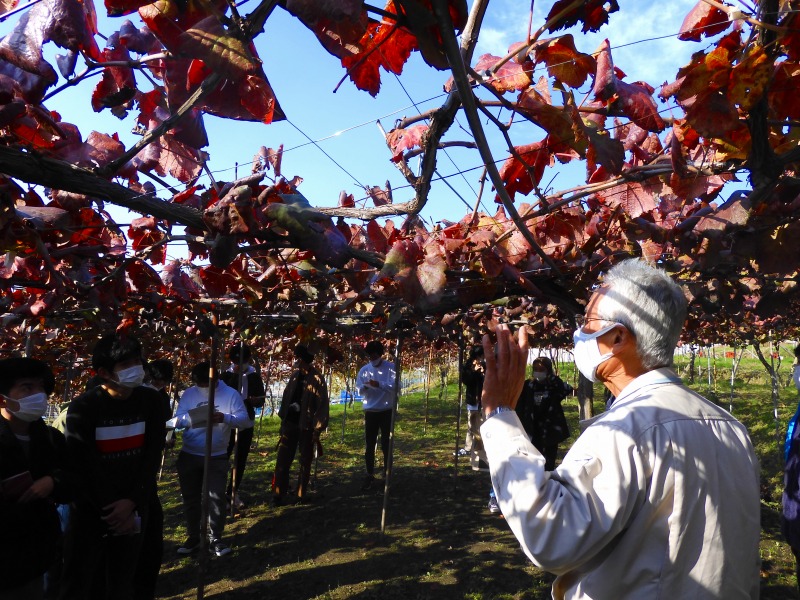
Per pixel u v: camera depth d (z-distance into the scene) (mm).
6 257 1927
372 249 2334
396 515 5926
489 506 6121
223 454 4898
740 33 1235
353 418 13961
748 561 1047
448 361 16516
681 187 1680
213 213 1365
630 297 1193
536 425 5578
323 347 4297
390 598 4012
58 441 2684
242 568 4617
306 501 6453
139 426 3012
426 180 1386
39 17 932
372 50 989
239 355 5547
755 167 1478
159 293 3281
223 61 839
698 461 1026
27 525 2375
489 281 2279
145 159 1492
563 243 2230
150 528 3301
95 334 4047
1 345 4367
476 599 3957
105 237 2256
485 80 1306
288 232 1451
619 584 1015
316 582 4332
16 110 1049
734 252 1933
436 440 10523
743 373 18641
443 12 843
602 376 1251
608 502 995
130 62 1045
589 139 1385
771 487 6145
